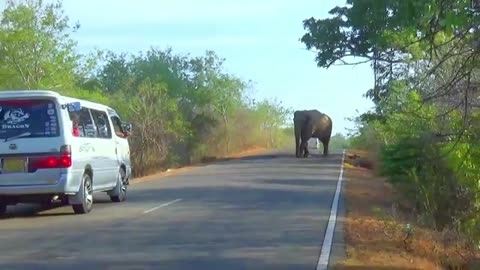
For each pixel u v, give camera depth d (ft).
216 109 190.70
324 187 83.30
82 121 59.67
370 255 41.93
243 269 36.76
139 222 53.62
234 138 204.85
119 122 70.49
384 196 74.64
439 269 44.47
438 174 60.18
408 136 65.21
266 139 242.17
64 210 61.46
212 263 38.22
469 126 40.81
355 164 133.59
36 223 53.83
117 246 43.32
